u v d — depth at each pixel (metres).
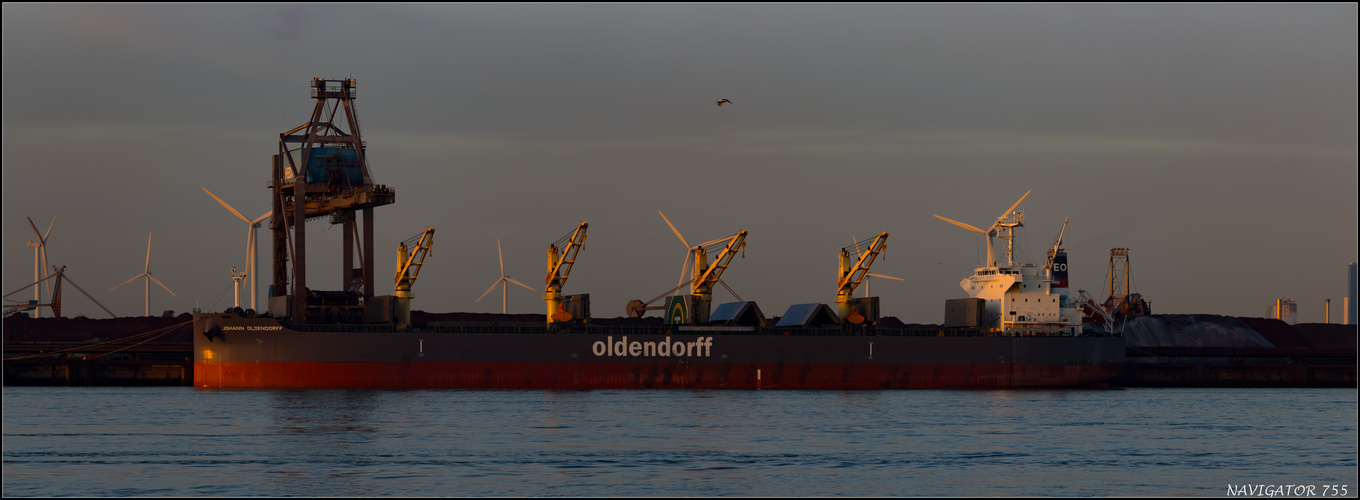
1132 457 163.25
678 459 157.38
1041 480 145.75
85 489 135.50
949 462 157.38
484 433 179.00
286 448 163.38
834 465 154.12
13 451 159.38
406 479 142.25
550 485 139.25
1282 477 149.50
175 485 137.88
